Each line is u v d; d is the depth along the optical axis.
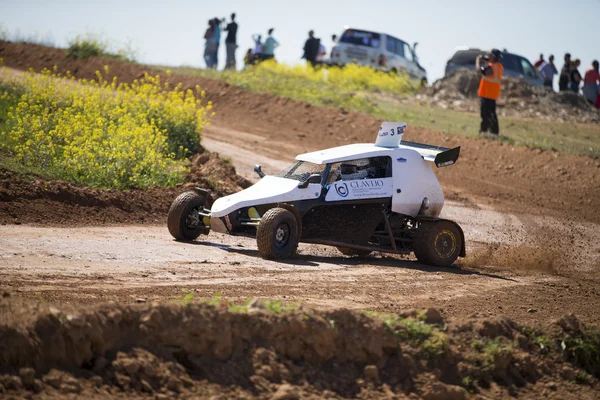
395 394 12.02
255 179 38.25
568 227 37.09
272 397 11.09
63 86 41.66
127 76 60.56
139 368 10.66
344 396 11.66
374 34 73.00
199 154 37.72
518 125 59.62
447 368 13.05
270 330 11.98
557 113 67.75
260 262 21.61
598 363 14.62
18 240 20.75
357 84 69.50
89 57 64.81
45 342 10.23
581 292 21.86
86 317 10.70
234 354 11.56
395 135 25.86
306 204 23.25
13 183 26.19
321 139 50.09
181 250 22.47
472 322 14.29
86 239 22.33
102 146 31.45
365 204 24.17
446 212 37.78
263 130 51.44
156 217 28.25
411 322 13.52
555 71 77.75
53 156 30.62
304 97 59.19
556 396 13.27
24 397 9.52
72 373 10.24
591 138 57.81
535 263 27.56
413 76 75.62
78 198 26.84
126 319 11.10
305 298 17.00
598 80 71.81
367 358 12.55
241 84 59.78
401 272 22.50
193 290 16.66
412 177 25.03
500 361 13.51
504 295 20.14
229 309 12.05
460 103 68.44
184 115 39.41
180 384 10.75
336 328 12.47
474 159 48.16
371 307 16.72
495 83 51.88
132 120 36.59
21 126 32.69
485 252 29.08
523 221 37.62
